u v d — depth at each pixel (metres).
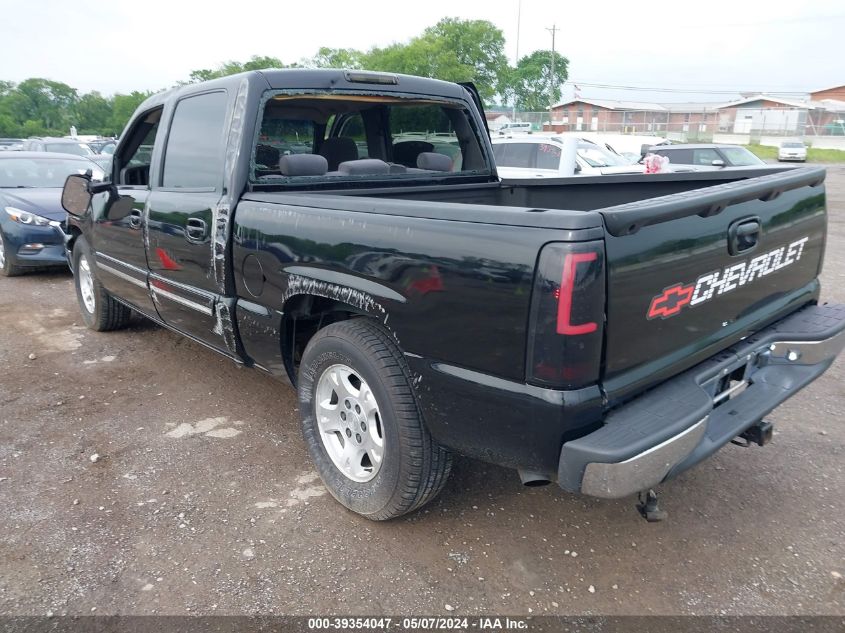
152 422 4.16
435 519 3.12
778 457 3.70
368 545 2.93
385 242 2.63
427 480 2.79
